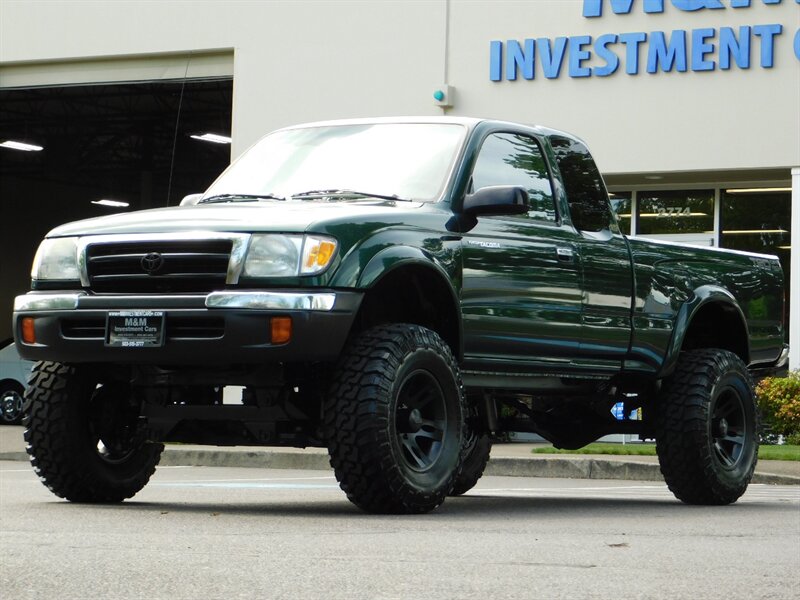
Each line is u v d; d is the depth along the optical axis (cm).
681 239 1848
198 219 640
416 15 1886
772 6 1694
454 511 700
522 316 717
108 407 720
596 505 799
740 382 854
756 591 397
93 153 3619
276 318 611
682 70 1730
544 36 1806
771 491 1037
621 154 1761
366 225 636
